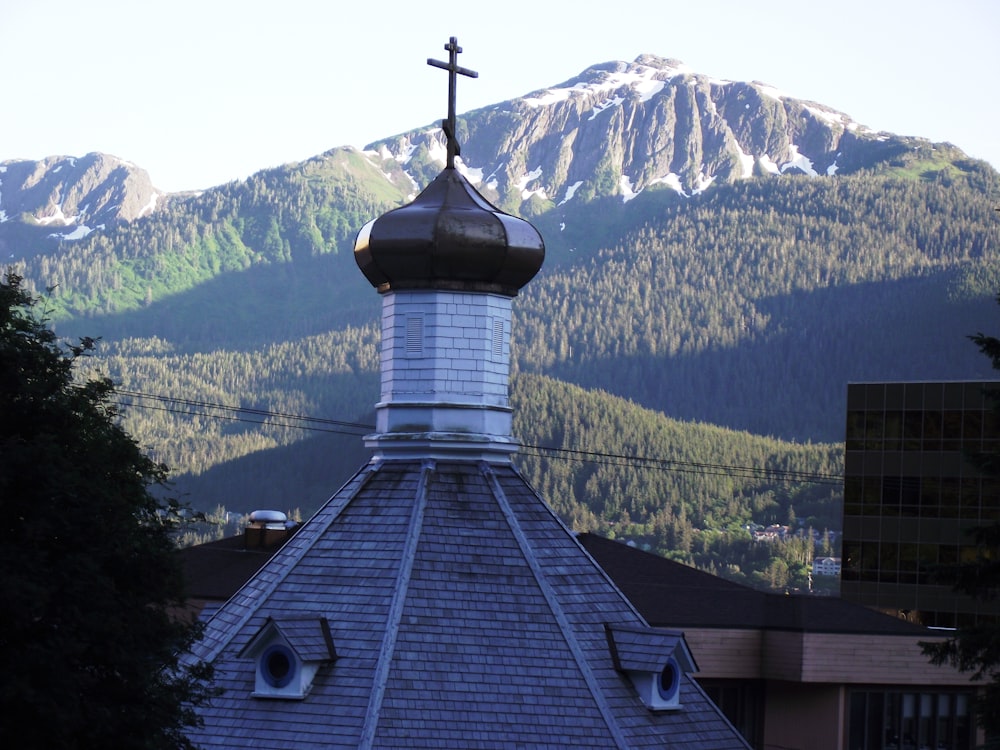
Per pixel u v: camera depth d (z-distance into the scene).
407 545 78.06
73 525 68.06
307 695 73.62
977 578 101.69
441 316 84.38
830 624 138.38
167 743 69.19
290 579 79.50
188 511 77.75
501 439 84.12
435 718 71.88
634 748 73.38
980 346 101.12
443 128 89.25
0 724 64.12
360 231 86.38
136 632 68.88
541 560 79.44
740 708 138.88
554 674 74.75
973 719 142.88
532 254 84.88
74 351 74.50
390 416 84.25
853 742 140.00
